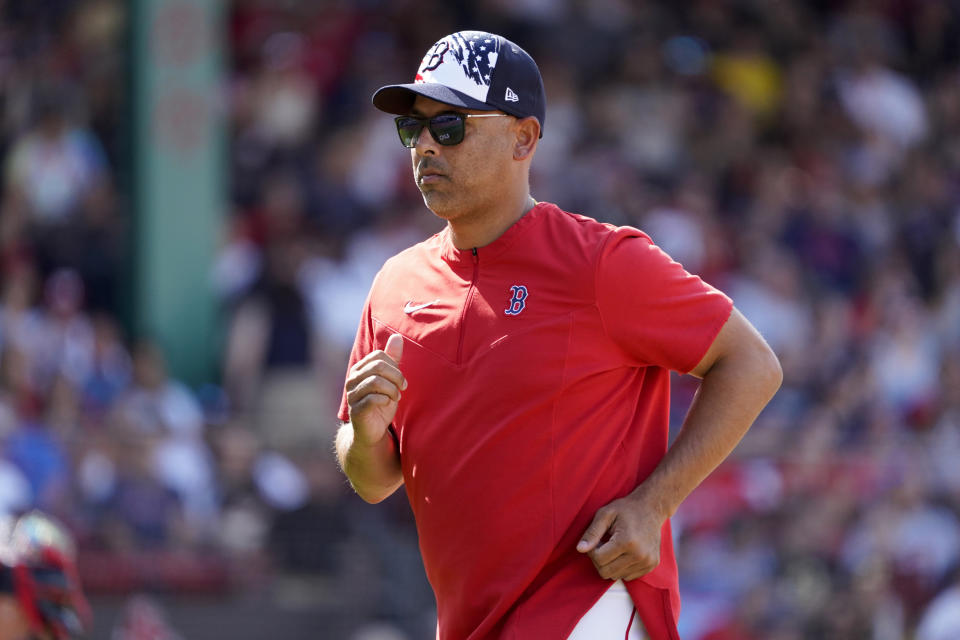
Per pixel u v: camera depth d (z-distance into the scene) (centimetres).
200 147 3878
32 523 1193
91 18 4338
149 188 3822
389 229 4044
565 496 1098
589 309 1102
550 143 4578
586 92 4944
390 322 1176
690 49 5306
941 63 5684
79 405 3188
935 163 5278
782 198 4688
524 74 1141
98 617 2806
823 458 3166
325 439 3316
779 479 3139
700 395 1120
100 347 3406
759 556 3047
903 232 4794
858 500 3142
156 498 2953
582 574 1102
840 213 4706
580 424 1102
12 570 1162
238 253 3994
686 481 1099
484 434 1105
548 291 1111
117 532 2889
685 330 1103
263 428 3406
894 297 4388
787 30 5456
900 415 3981
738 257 4431
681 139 4900
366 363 1112
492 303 1123
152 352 3350
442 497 1124
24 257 3738
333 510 3156
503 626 1104
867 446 3294
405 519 3272
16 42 4378
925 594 3069
